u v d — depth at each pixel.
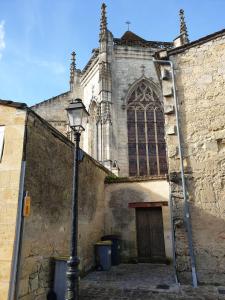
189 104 8.83
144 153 20.12
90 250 9.99
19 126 6.08
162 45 23.56
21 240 5.47
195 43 9.32
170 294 6.61
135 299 6.34
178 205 7.94
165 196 11.90
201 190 7.93
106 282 8.06
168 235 11.50
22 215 5.61
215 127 8.33
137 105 21.38
